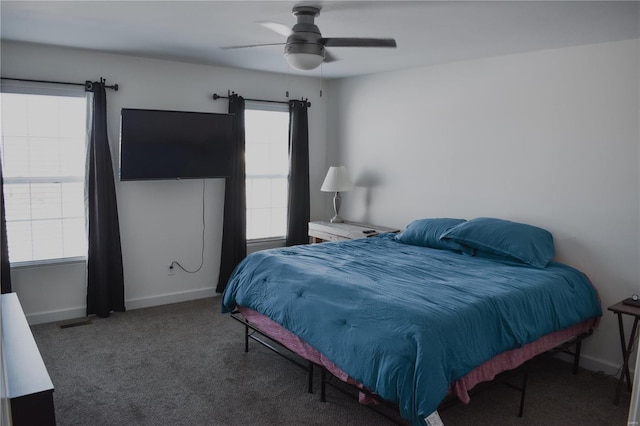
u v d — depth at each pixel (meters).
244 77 4.98
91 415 2.72
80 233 4.26
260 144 5.25
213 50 3.99
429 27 3.05
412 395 2.10
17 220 3.98
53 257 4.16
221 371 3.29
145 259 4.59
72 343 3.71
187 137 4.41
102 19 3.06
